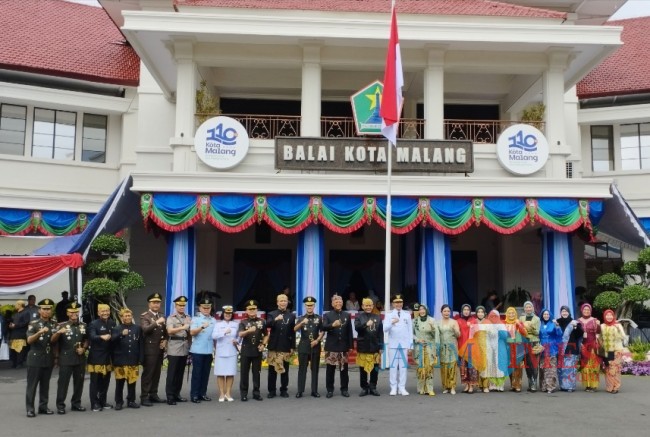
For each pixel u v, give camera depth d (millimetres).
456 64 17484
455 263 21953
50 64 21750
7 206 20688
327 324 11758
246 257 21625
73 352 10438
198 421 9492
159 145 21516
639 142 23438
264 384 13367
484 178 15891
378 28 16516
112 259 16078
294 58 17281
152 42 16922
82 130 22594
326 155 15945
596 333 12398
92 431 8883
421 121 18188
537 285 20625
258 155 16453
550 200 16031
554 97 17328
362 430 8797
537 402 11047
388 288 14039
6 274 15289
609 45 16812
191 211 15469
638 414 9969
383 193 15695
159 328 11172
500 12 18484
